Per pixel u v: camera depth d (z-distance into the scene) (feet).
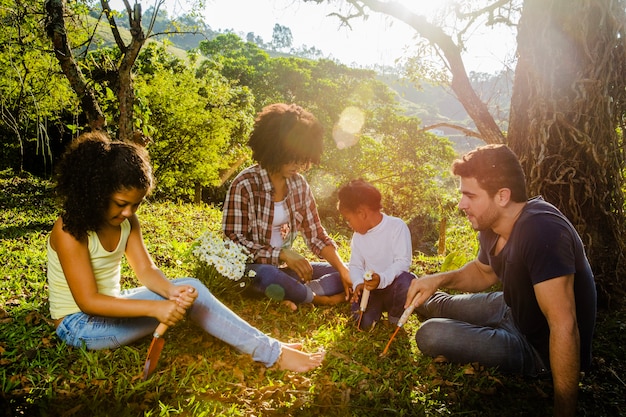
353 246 12.46
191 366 9.15
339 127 109.91
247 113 92.68
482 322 11.02
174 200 66.28
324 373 9.61
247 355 9.59
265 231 12.85
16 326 10.25
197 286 9.48
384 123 95.30
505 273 9.10
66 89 28.02
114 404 8.05
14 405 7.84
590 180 14.10
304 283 13.19
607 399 9.65
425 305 12.14
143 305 8.70
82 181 8.32
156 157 59.67
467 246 21.74
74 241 8.66
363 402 8.76
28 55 23.21
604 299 14.20
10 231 22.38
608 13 13.71
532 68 14.46
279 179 12.95
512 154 8.85
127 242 9.78
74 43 24.21
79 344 9.29
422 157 90.89
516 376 10.12
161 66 61.93
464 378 9.79
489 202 8.80
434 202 69.31
